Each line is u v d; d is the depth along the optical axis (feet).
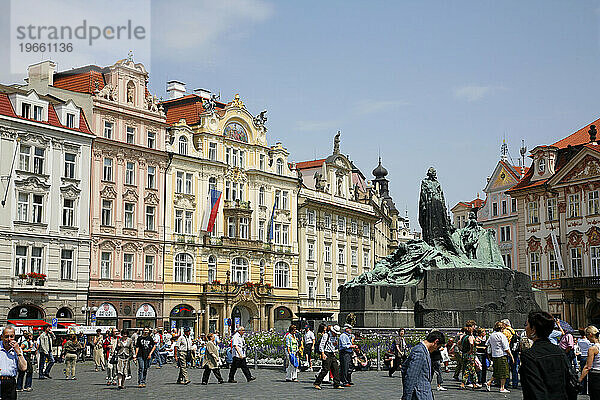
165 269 230.07
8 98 194.70
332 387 82.43
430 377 37.29
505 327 78.43
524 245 250.98
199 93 271.90
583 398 71.00
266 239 266.16
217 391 81.71
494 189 276.00
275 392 78.54
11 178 190.90
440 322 111.24
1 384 48.06
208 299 237.86
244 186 260.62
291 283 274.16
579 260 232.12
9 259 189.47
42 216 198.39
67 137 204.95
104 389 88.48
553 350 32.12
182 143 240.73
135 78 227.81
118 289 215.72
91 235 209.97
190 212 240.53
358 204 322.55
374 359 104.63
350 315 99.96
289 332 96.22
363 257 323.57
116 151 218.79
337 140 311.47
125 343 91.25
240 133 262.67
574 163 234.17
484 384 80.59
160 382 99.04
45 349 108.06
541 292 125.08
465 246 122.62
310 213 289.33
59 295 199.52
